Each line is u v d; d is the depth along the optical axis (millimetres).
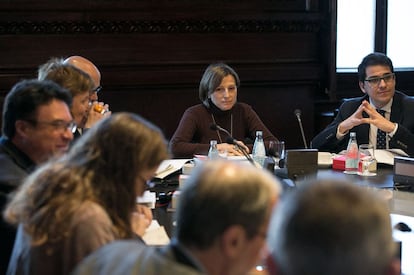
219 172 1825
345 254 1425
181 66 7422
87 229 2451
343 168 4980
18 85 3293
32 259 2506
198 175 1842
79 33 7074
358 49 8391
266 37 7672
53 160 2762
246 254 1803
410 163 4426
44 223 2479
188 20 7328
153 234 3393
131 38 7223
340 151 5773
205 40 7461
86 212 2479
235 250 1784
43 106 3180
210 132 5777
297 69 7812
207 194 1776
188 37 7398
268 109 7824
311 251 1445
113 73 7188
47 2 6941
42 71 4230
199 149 5441
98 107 4832
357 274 1434
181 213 1813
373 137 5688
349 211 1456
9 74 6922
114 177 2566
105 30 7133
